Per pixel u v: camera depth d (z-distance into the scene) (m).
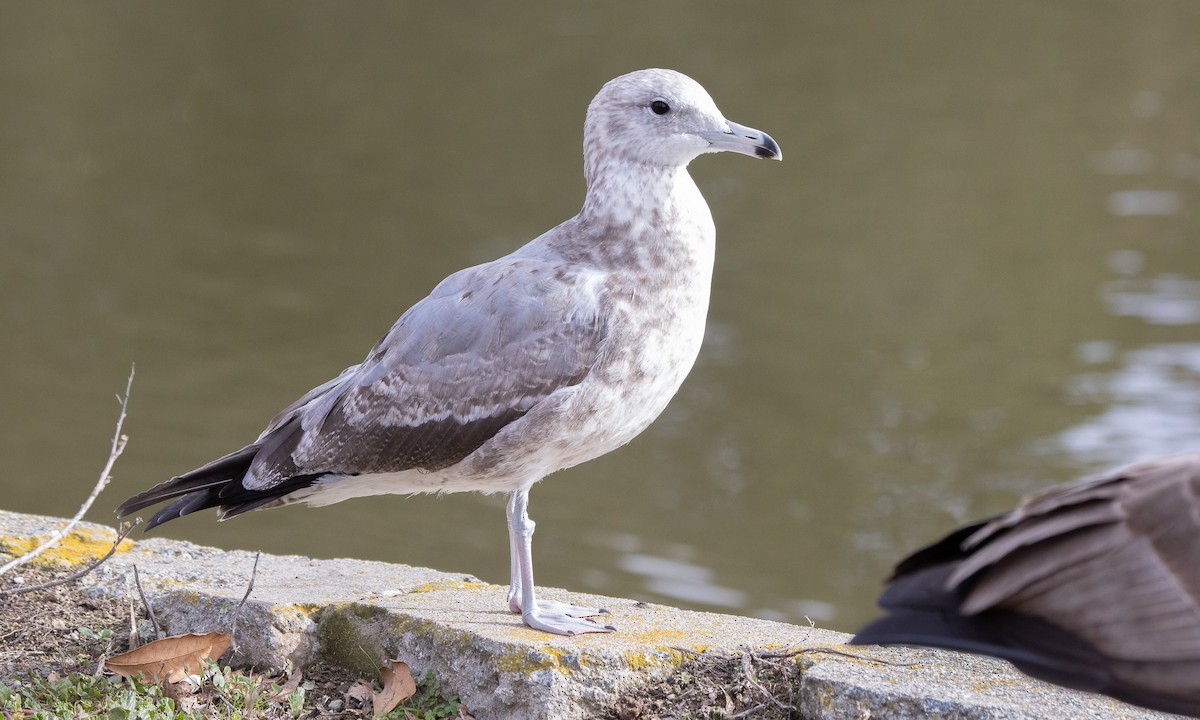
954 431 17.06
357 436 6.36
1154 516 3.07
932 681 5.55
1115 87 33.88
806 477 15.84
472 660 5.86
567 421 6.17
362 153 28.08
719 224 25.28
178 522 14.16
